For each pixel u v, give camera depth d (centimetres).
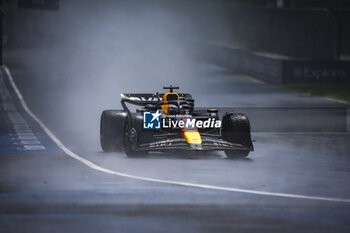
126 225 2564
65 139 6388
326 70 15250
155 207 2927
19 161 4653
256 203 3047
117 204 2991
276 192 3369
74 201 3062
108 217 2708
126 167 4328
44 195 3228
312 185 3622
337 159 4891
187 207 2933
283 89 14212
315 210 2902
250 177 3897
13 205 2959
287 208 2939
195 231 2478
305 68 15250
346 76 15312
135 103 5334
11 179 3791
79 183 3631
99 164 4497
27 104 10931
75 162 4600
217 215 2767
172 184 3597
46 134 6819
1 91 13100
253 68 17150
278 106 10894
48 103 11062
